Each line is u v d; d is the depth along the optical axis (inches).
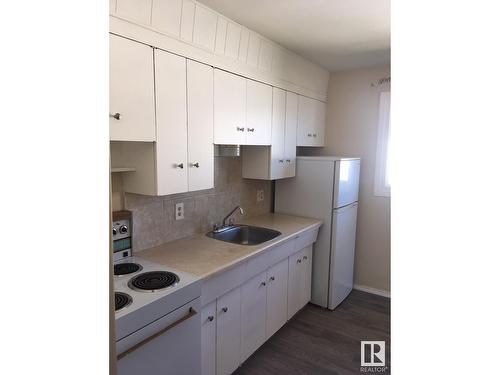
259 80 97.7
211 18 76.8
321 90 137.2
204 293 70.6
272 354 96.5
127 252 79.2
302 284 116.5
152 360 57.6
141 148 71.0
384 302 129.7
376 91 131.5
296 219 120.5
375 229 136.2
